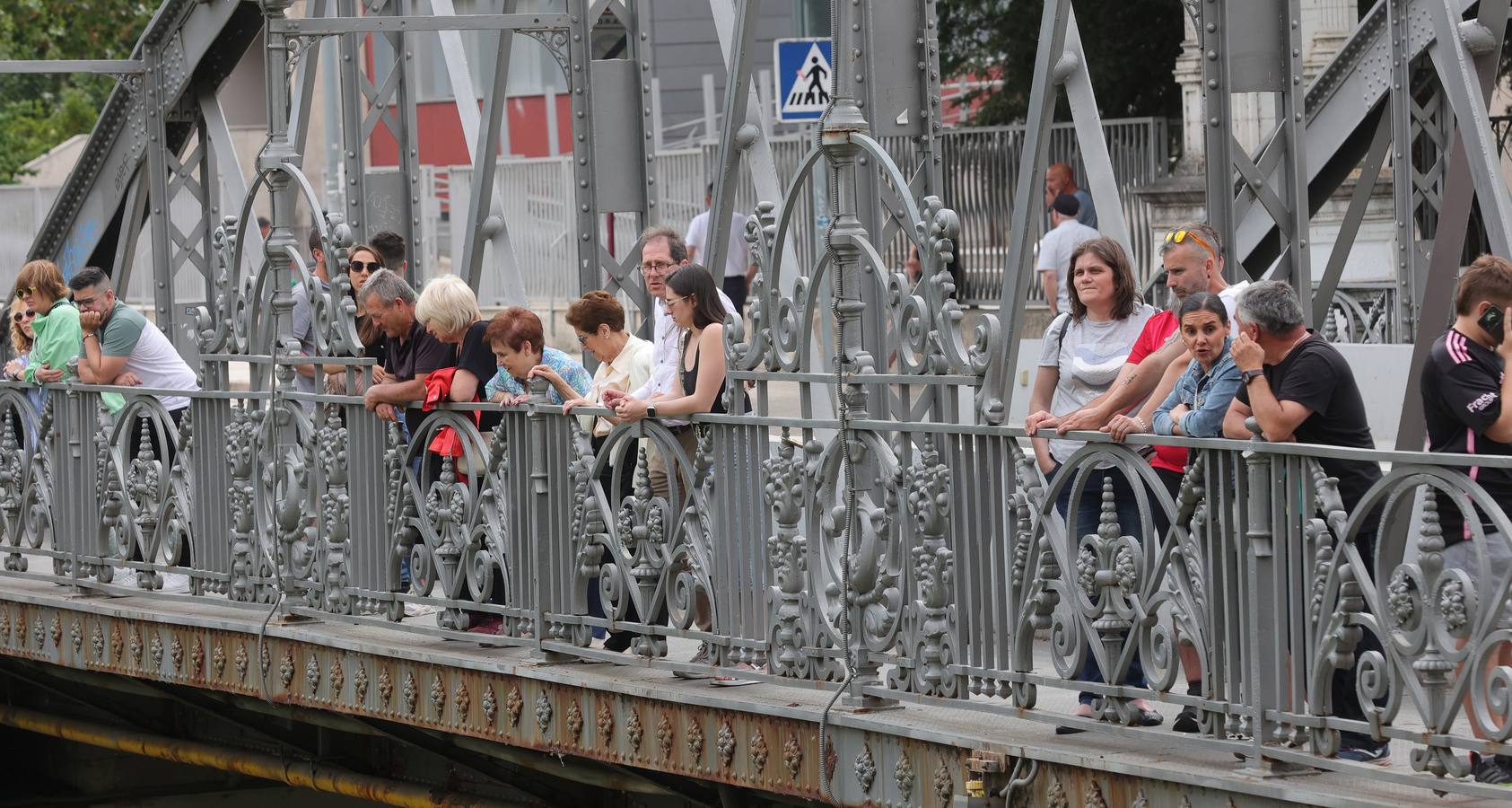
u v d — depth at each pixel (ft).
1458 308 60.49
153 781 133.59
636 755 78.33
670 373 87.86
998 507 67.00
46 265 111.24
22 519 112.68
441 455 89.45
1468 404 59.41
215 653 98.12
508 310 83.51
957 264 206.39
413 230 144.66
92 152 146.00
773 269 72.79
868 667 71.20
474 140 136.05
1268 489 58.80
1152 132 206.39
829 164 72.33
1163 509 63.87
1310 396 59.31
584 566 81.20
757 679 74.64
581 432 81.61
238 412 98.68
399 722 88.69
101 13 395.14
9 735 135.64
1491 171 81.71
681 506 80.69
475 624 88.22
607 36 134.62
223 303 99.71
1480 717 53.21
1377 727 55.98
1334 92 111.55
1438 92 112.06
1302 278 100.63
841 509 71.20
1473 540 53.36
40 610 108.88
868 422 70.08
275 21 96.27
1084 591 63.72
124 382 107.65
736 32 112.37
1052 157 210.38
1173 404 68.08
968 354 67.15
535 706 82.33
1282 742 58.95
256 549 98.07
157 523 103.55
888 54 109.09
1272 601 58.90
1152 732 62.54
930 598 68.49
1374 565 56.13
